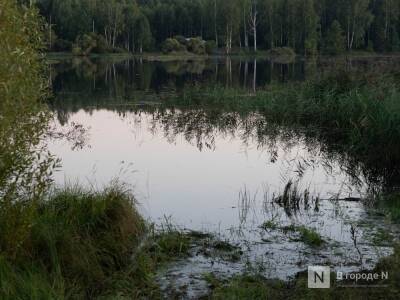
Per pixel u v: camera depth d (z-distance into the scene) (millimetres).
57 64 52531
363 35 74500
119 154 12852
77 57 65312
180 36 74875
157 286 5832
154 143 14367
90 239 6375
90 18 74562
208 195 9461
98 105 22047
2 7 4984
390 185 10461
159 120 18203
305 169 11641
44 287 5199
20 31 5141
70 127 16516
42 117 5523
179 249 6785
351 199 9305
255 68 45062
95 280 5824
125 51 73875
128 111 20359
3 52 5008
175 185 10078
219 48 78688
